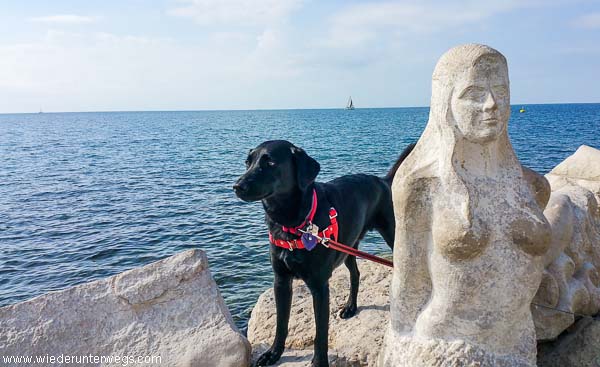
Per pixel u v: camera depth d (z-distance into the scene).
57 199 7.47
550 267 1.43
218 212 6.25
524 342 1.14
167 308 1.65
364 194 1.86
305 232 1.54
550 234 1.10
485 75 1.05
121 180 9.24
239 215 6.05
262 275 4.05
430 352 1.10
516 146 12.95
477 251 1.06
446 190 1.09
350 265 1.89
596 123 25.33
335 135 20.64
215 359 1.52
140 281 1.69
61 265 4.58
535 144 13.48
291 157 1.58
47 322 1.60
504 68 1.07
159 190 8.04
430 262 1.13
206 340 1.56
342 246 1.52
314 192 1.61
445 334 1.11
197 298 1.67
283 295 1.66
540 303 1.42
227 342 1.55
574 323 1.50
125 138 23.25
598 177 1.95
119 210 6.57
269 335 1.88
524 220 1.08
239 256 4.51
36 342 1.57
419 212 1.13
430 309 1.13
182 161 12.23
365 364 1.58
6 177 10.05
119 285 1.69
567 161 2.07
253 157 1.60
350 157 11.43
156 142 19.78
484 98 1.05
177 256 1.75
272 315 1.96
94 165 11.84
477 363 1.08
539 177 1.21
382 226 2.02
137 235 5.37
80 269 4.47
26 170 11.16
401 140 16.80
